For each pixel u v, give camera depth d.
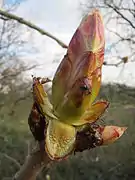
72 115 0.06
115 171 0.78
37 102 0.06
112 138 0.06
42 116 0.06
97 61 0.05
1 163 0.73
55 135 0.05
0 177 0.71
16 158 0.75
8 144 0.78
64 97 0.06
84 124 0.06
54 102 0.06
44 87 0.06
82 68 0.05
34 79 0.06
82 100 0.05
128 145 0.80
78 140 0.06
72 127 0.06
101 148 0.81
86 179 0.76
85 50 0.05
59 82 0.06
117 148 0.81
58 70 0.06
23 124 0.83
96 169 0.79
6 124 0.84
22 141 0.78
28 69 0.75
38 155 0.05
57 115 0.06
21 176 0.05
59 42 0.07
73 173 0.76
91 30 0.05
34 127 0.05
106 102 0.06
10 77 0.79
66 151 0.05
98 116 0.06
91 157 0.80
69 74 0.06
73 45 0.06
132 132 0.79
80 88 0.05
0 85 0.82
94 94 0.06
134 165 0.79
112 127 0.06
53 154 0.05
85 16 0.06
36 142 0.05
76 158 0.78
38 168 0.05
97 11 0.06
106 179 0.77
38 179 0.58
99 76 0.05
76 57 0.05
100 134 0.06
